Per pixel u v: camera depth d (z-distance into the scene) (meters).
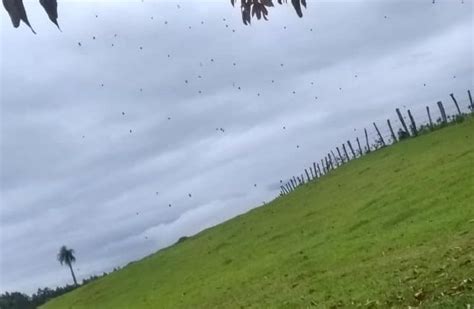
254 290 37.12
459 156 50.41
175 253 77.81
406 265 26.41
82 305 70.94
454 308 17.84
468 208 34.81
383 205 45.75
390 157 66.69
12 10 4.60
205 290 45.31
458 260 23.52
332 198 61.03
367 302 22.95
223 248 64.31
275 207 74.12
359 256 34.41
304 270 37.06
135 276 74.50
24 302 139.62
